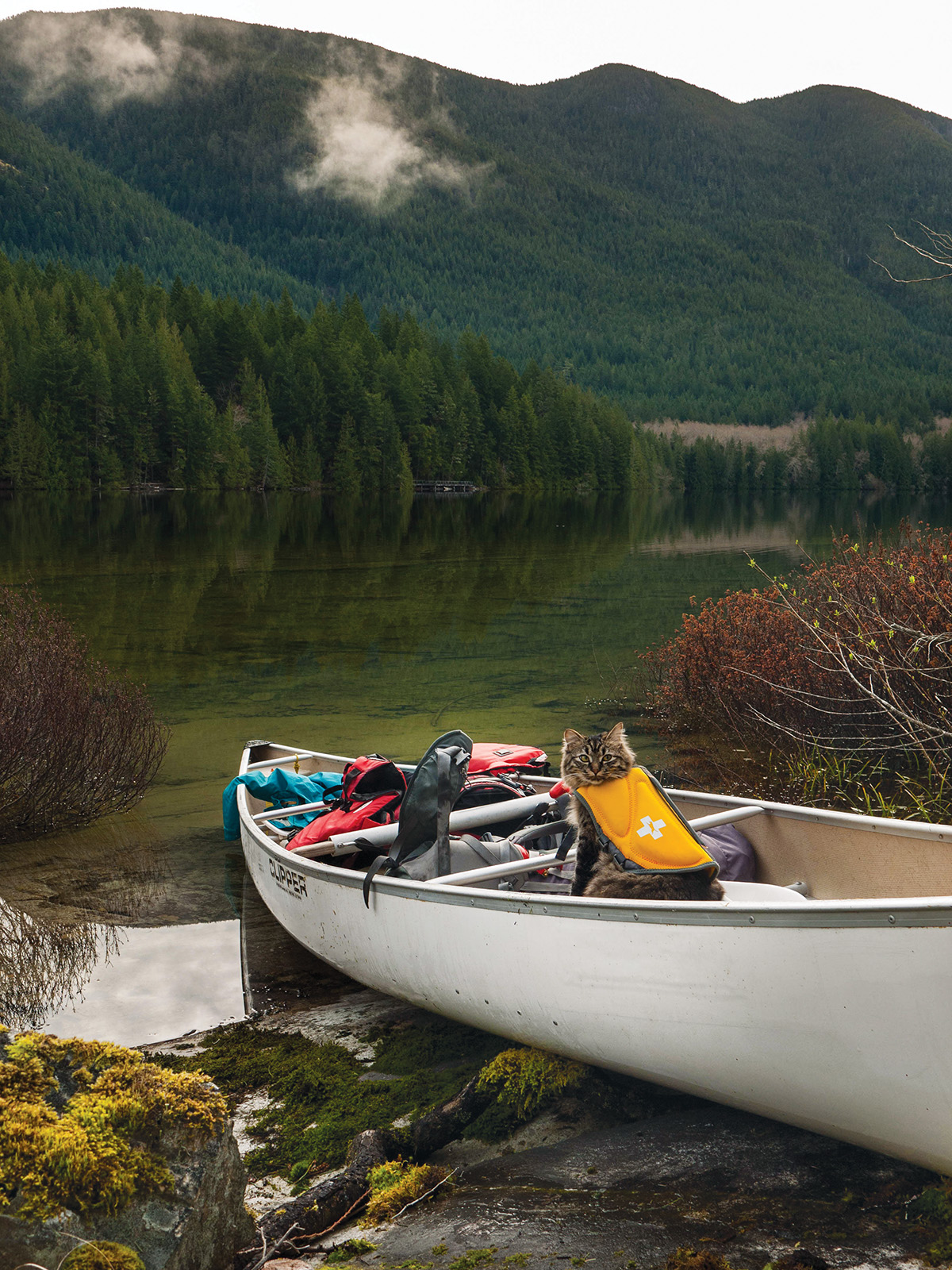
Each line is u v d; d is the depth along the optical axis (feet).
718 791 21.50
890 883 11.69
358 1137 9.80
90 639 42.06
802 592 26.73
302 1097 11.20
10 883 17.95
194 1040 12.66
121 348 262.47
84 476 235.20
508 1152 9.86
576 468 333.83
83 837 20.31
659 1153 9.38
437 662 37.40
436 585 62.23
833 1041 8.44
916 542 24.31
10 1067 7.64
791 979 8.49
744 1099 9.45
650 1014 9.55
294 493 263.90
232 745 26.53
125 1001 13.62
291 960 14.96
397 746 26.00
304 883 13.97
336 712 29.81
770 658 23.04
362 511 174.09
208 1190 7.52
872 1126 8.66
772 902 8.53
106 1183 6.97
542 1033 10.82
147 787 23.12
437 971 11.77
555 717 29.01
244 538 103.35
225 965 14.79
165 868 18.67
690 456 401.08
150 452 253.03
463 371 349.61
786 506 239.71
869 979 8.08
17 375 243.60
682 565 75.25
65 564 74.28
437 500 241.76
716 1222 8.15
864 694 20.20
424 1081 11.30
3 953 15.05
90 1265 6.58
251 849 16.56
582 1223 8.30
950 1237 7.75
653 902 9.24
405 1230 8.55
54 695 21.27
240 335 307.58
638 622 47.03
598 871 10.66
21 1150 6.97
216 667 36.55
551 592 58.59
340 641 42.09
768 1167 9.04
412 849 12.86
